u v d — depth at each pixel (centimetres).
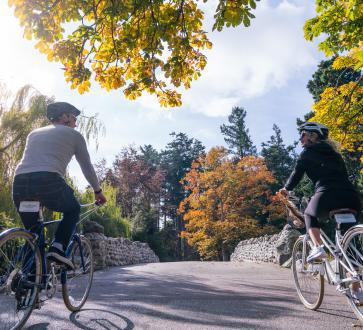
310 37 955
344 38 955
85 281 449
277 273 1046
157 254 3222
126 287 634
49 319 377
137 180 4275
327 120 1297
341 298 509
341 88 1309
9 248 330
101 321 371
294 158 6234
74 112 406
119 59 736
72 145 376
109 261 1328
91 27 670
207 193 3741
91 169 393
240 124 6894
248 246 2172
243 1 570
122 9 649
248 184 3784
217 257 4059
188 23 716
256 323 366
